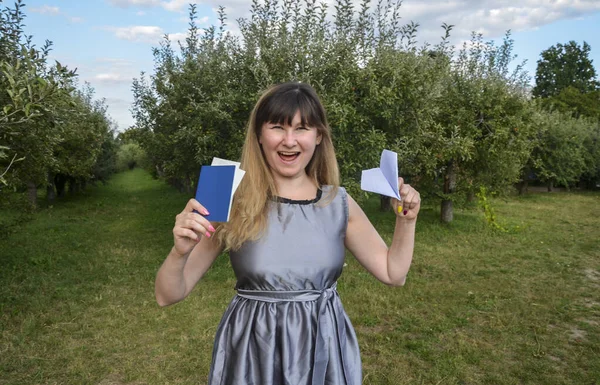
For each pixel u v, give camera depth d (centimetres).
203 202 124
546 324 459
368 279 607
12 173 536
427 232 955
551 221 1176
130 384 342
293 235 143
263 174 148
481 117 928
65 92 371
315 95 149
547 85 3881
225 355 144
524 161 1096
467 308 505
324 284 146
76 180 1738
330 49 639
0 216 1116
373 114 668
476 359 378
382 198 1190
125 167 4062
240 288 150
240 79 672
